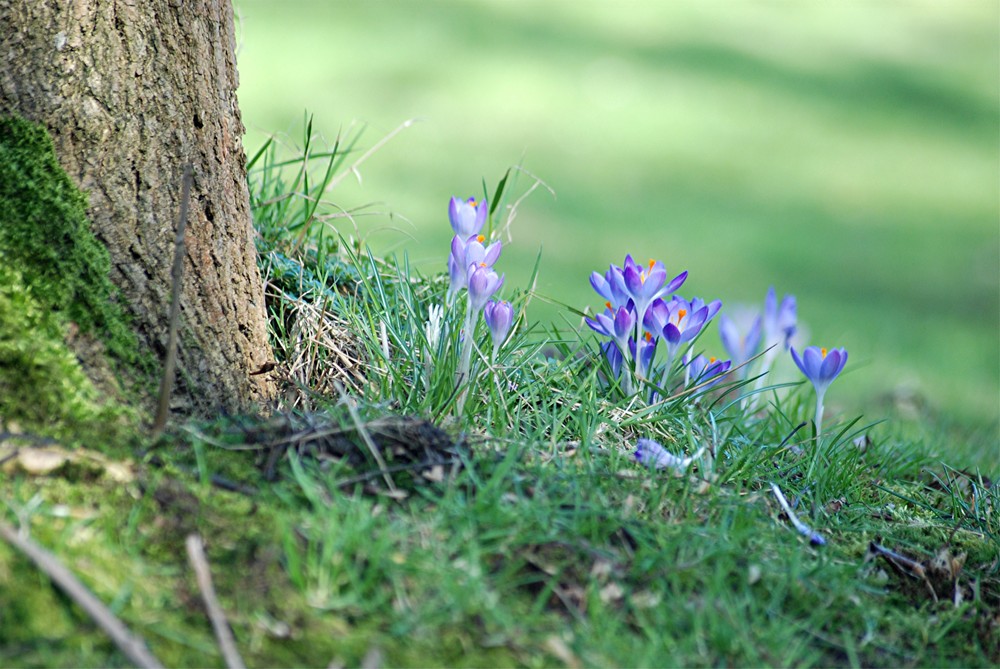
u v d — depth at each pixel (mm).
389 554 2562
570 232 5590
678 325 2838
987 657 2637
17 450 2564
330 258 2953
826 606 2631
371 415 2697
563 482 2664
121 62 2643
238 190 2715
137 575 2527
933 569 2689
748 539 2658
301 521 2576
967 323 5316
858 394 3811
